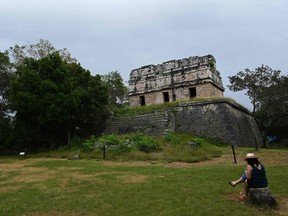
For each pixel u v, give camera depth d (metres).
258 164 5.96
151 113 23.02
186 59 26.92
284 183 7.57
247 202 5.90
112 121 24.55
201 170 10.12
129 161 14.51
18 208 6.09
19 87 21.11
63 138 24.44
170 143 17.78
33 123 22.39
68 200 6.61
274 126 31.33
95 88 23.25
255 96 26.75
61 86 21.45
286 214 5.19
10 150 25.78
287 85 25.06
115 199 6.46
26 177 10.34
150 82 28.38
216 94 26.86
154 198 6.41
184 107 22.55
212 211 5.32
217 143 19.66
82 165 13.00
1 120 26.22
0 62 25.69
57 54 23.02
